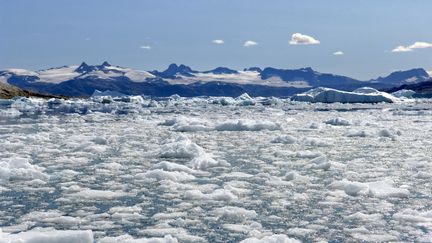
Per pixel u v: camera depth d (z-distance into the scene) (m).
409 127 30.31
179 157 16.95
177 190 11.70
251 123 29.14
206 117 46.31
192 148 17.08
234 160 16.55
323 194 11.24
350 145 20.66
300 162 15.98
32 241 7.44
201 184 12.47
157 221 9.12
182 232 8.45
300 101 107.88
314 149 19.44
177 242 7.77
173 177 13.06
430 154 17.67
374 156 17.30
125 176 13.39
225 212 9.53
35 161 16.12
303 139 22.00
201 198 10.88
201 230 8.58
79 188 11.79
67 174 13.70
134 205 10.28
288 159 16.69
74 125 33.91
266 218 9.32
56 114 50.41
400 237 8.16
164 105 89.62
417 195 11.12
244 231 8.52
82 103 89.44
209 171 14.41
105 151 18.70
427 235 8.23
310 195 11.16
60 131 28.27
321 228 8.69
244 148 19.92
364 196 11.03
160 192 11.47
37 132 27.70
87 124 34.94
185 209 9.97
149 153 18.03
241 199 10.80
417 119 39.25
